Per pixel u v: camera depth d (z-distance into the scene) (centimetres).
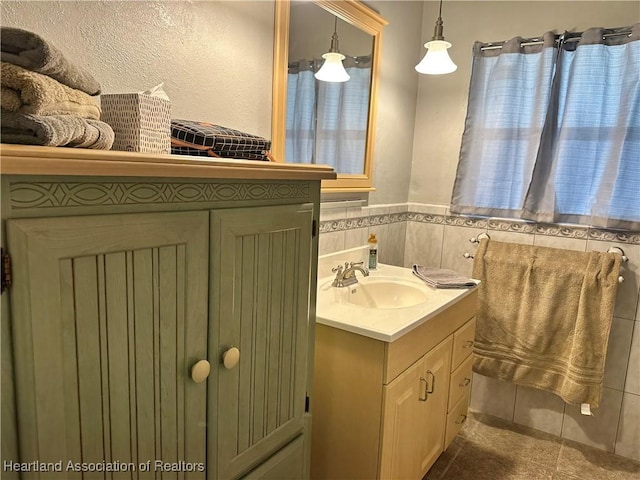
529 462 216
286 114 168
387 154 241
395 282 199
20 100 65
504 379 235
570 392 215
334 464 152
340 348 145
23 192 60
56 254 63
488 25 235
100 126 77
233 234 91
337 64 192
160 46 123
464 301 191
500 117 228
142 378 77
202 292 86
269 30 157
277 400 110
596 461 219
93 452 72
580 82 207
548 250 225
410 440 158
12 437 63
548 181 220
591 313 212
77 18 105
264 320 102
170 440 84
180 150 104
